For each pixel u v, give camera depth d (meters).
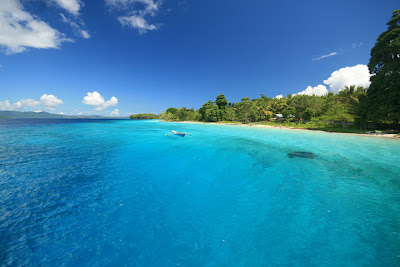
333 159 11.27
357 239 4.14
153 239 4.14
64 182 7.29
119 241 4.04
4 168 8.79
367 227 4.58
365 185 7.30
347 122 29.06
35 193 6.23
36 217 4.79
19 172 8.27
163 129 34.66
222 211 5.37
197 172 8.86
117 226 4.56
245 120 56.25
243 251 3.79
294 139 19.69
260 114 59.59
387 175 8.40
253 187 7.11
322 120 35.09
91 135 23.44
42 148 14.03
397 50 20.05
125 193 6.45
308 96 45.84
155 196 6.27
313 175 8.46
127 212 5.21
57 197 5.98
